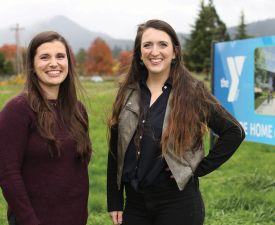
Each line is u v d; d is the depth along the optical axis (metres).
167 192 2.01
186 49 50.00
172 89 2.08
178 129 1.97
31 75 1.96
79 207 1.96
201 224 2.06
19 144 1.78
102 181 4.88
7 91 22.16
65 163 1.92
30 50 1.98
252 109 4.66
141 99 2.14
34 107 1.88
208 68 47.03
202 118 2.05
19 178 1.76
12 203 1.74
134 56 2.24
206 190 4.29
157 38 2.05
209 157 2.05
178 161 1.99
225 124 2.04
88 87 22.64
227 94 5.07
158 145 2.03
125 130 2.13
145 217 2.10
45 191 1.84
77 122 2.07
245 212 3.52
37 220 1.77
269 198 3.82
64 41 2.06
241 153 6.38
